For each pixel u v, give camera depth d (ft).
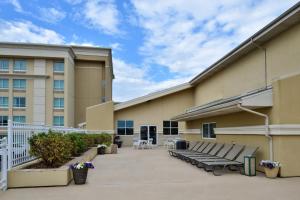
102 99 163.94
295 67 39.88
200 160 39.09
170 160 50.78
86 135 57.82
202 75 77.77
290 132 33.09
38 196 24.16
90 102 163.22
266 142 35.47
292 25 40.70
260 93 34.32
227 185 28.19
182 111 94.48
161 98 94.38
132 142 92.12
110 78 177.88
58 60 148.05
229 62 62.34
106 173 36.06
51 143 30.22
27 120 143.64
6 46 143.02
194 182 29.81
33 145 30.12
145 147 84.99
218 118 53.47
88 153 48.14
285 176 32.45
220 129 51.26
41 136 30.81
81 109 162.20
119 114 92.48
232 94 61.87
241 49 52.44
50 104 144.97
